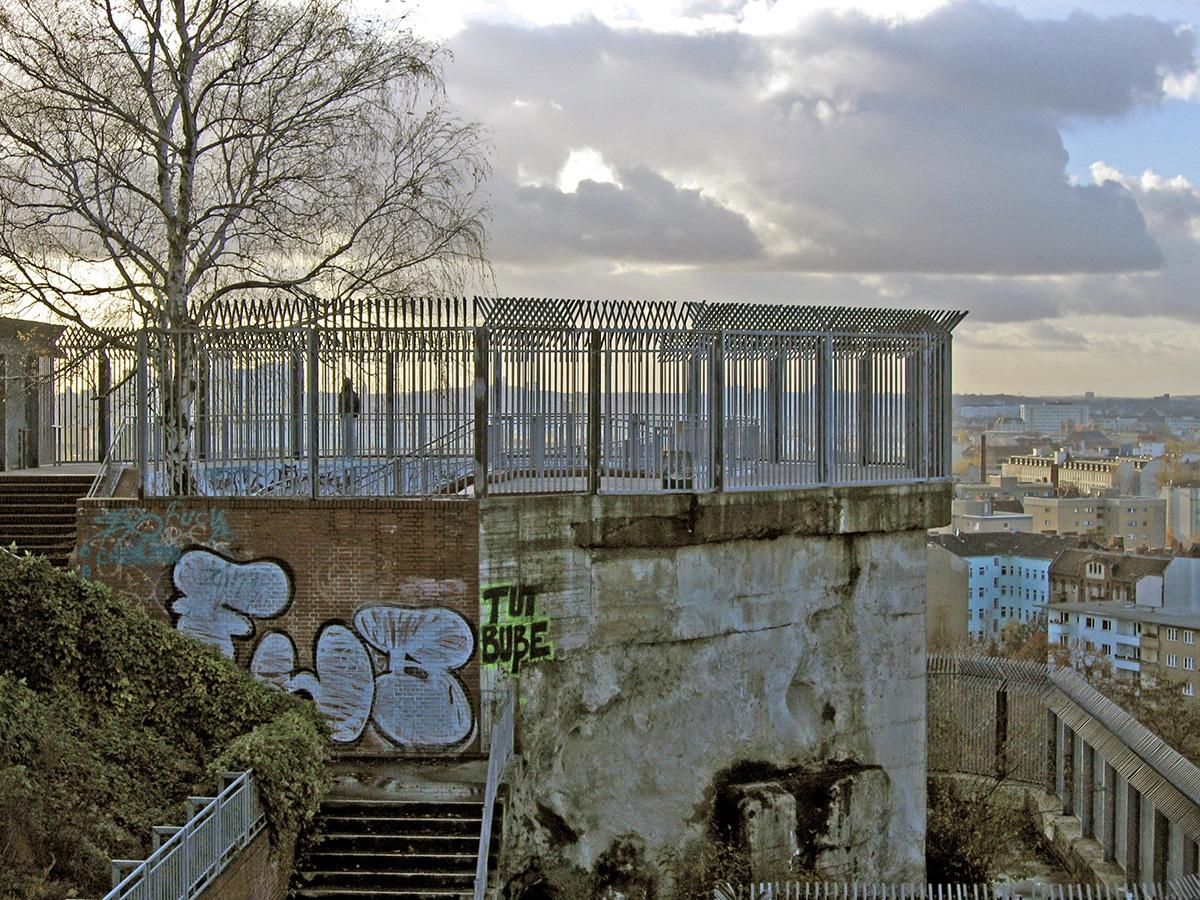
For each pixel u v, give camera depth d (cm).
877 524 2102
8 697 1320
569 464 1838
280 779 1434
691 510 1894
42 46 2078
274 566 1781
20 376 2419
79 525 1800
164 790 1437
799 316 2016
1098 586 13312
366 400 1803
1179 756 2455
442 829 1587
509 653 1777
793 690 2056
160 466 1864
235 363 1828
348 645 1773
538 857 1809
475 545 1755
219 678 1590
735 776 1981
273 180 2178
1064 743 3062
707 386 1923
